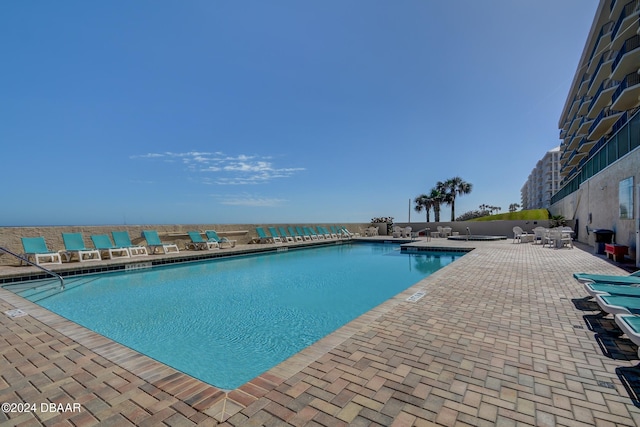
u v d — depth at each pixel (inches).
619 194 388.5
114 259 379.9
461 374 92.4
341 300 246.8
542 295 188.4
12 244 335.6
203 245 510.9
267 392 83.4
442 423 69.7
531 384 86.5
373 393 82.4
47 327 137.9
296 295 263.7
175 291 278.4
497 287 210.7
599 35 856.3
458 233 918.4
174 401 79.8
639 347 95.5
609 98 816.3
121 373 95.2
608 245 360.2
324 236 792.3
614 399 78.7
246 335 174.2
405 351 108.7
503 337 121.5
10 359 105.5
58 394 83.5
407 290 202.1
